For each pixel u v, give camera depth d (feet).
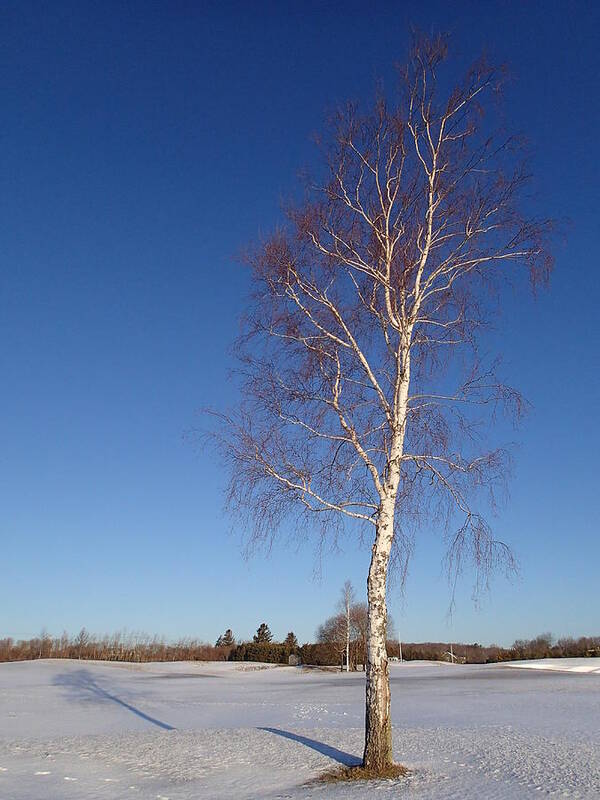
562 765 47.34
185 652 386.52
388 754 45.34
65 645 391.24
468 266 50.24
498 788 39.86
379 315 50.08
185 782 45.80
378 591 46.68
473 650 338.54
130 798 41.06
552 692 118.52
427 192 50.19
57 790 43.96
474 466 47.37
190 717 95.45
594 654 282.15
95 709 110.52
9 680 188.44
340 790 40.52
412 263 49.52
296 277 50.16
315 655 285.84
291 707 103.55
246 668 269.03
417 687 138.82
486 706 96.07
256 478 48.08
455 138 49.60
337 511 48.24
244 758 53.42
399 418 48.37
